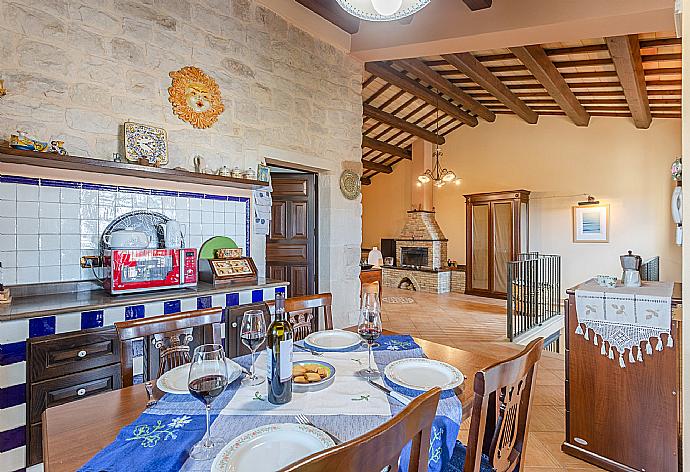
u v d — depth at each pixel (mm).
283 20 3576
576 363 2281
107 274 2381
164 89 2785
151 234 2760
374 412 1184
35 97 2252
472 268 8828
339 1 1821
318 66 3887
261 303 2838
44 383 1884
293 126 3652
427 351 1804
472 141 9305
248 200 3352
